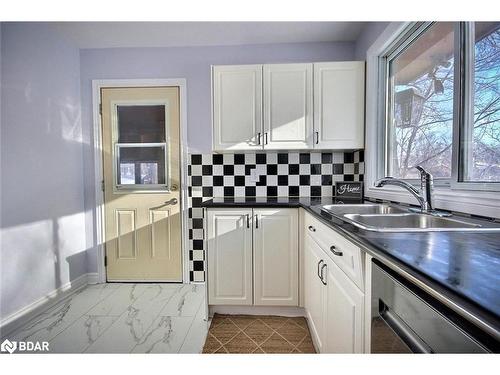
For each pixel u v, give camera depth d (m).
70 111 2.51
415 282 0.57
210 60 2.62
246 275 2.04
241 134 2.26
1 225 1.82
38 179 2.13
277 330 1.88
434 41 1.62
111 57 2.64
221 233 2.04
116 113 2.68
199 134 2.65
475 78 1.28
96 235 2.70
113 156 2.68
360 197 2.32
